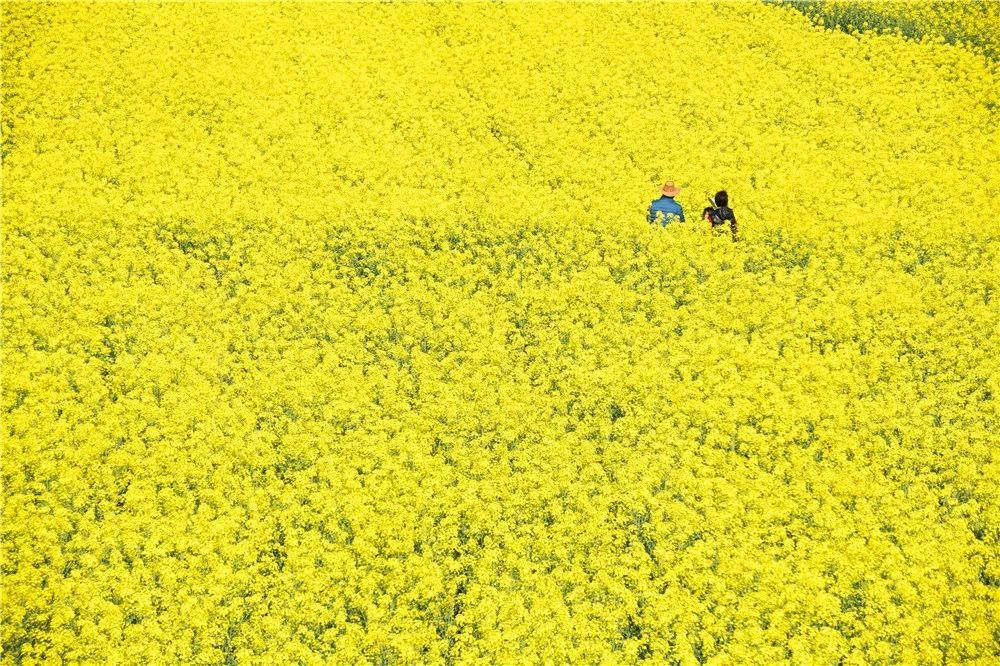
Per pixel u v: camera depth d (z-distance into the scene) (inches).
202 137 864.3
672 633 440.8
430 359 618.8
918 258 724.7
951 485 514.9
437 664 426.6
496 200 783.1
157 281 685.3
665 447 541.3
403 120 914.7
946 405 576.7
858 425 563.2
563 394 591.2
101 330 618.2
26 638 432.5
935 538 482.6
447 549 485.1
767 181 824.9
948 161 864.9
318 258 716.0
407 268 709.9
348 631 432.1
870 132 898.1
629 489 517.0
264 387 585.6
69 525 482.3
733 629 444.5
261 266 698.8
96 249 703.7
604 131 909.2
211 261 702.5
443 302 674.8
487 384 596.1
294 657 427.5
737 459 535.8
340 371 601.3
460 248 743.1
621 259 719.7
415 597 452.4
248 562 473.7
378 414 570.3
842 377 592.7
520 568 470.3
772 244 741.3
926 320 642.8
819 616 442.0
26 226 715.4
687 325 649.6
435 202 783.7
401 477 519.8
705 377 603.2
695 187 807.1
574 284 684.1
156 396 585.6
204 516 491.8
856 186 812.0
